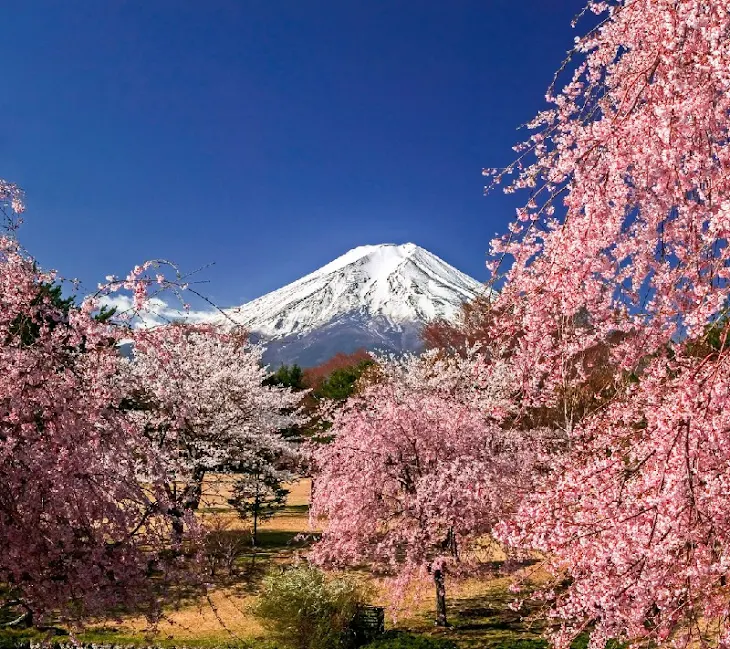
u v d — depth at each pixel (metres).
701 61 3.76
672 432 3.96
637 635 4.44
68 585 6.15
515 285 4.77
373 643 10.40
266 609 10.97
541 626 11.33
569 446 8.25
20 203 6.38
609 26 4.68
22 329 6.19
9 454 5.80
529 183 4.79
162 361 6.92
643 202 4.36
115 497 6.43
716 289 4.01
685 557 4.14
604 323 4.61
